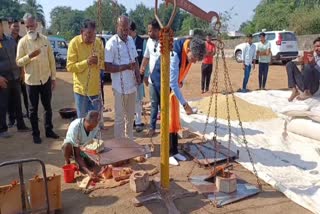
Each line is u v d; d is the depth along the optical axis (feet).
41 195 12.17
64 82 50.93
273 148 19.19
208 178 15.12
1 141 20.97
